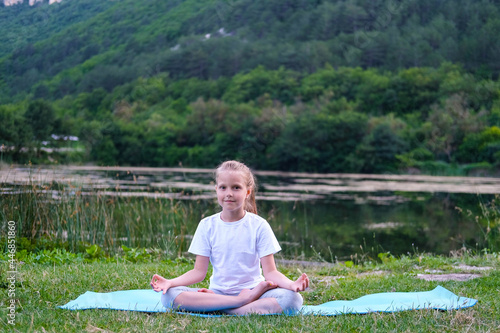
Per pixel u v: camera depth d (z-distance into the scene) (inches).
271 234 102.2
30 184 240.2
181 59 2401.6
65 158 1375.5
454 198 591.8
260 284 96.7
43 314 95.0
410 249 278.1
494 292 124.2
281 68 2267.5
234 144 1708.9
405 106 1939.0
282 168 1624.0
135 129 1776.6
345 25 2497.5
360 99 2004.2
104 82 2159.2
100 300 107.4
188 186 625.6
